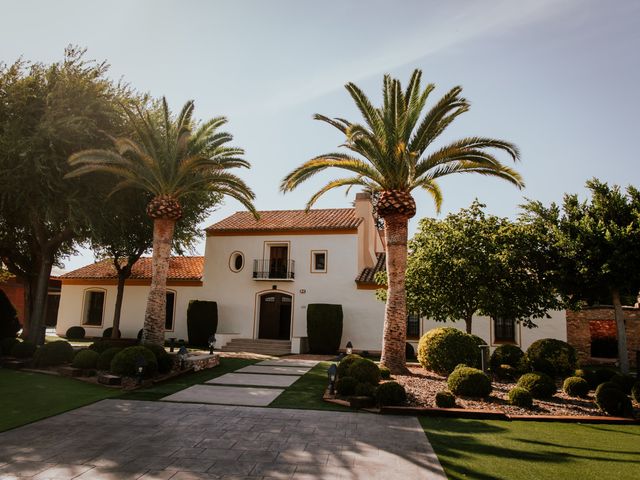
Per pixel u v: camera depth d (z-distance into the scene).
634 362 19.08
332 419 8.11
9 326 16.77
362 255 24.58
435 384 11.23
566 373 12.62
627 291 13.16
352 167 14.03
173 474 5.28
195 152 16.08
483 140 12.68
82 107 16.11
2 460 5.67
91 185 16.27
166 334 24.97
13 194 15.12
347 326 22.34
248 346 22.17
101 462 5.65
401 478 5.29
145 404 9.06
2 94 15.57
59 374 12.07
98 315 26.80
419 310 16.38
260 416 8.23
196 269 26.67
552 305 14.63
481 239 14.92
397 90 13.43
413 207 13.64
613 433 7.47
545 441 6.91
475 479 5.29
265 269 24.14
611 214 13.12
